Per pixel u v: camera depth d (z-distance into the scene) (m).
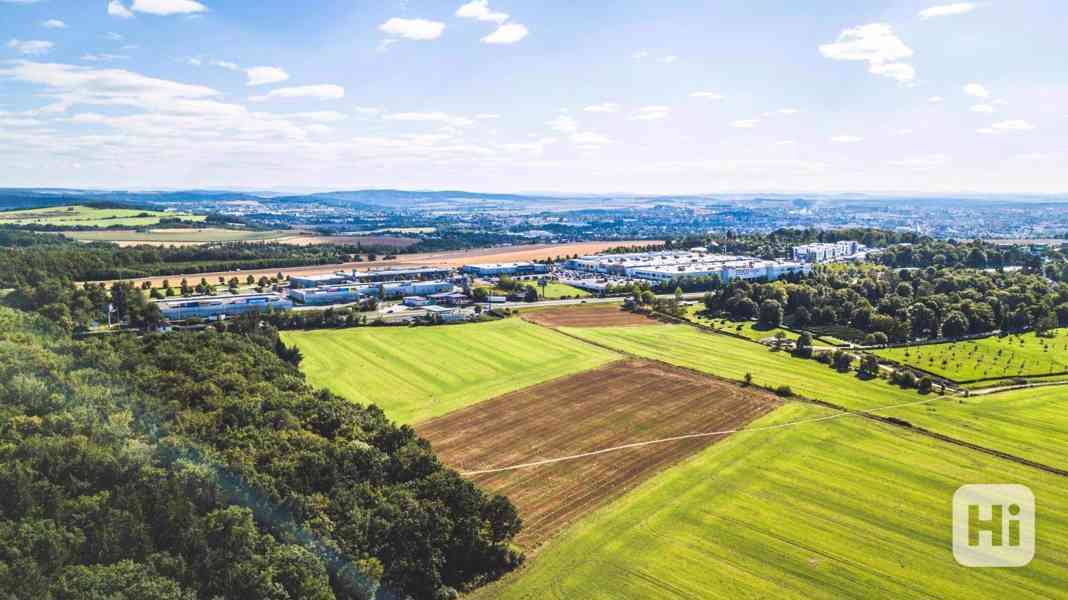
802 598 91.81
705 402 170.00
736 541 105.56
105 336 165.50
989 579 96.88
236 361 147.12
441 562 94.62
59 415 98.44
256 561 82.38
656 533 107.56
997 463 136.25
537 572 97.38
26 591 69.69
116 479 89.12
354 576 87.06
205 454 100.06
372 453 111.44
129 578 74.31
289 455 106.69
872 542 106.00
